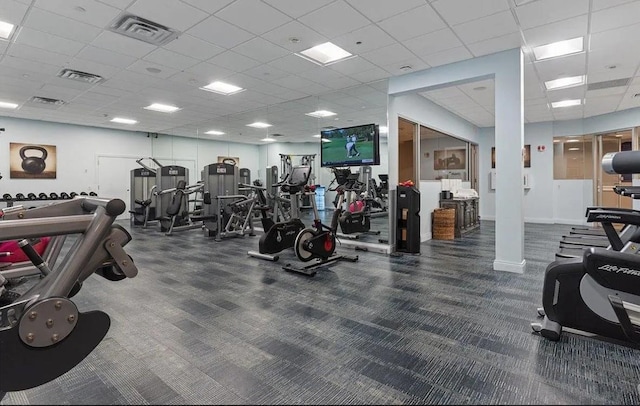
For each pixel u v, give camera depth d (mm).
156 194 8172
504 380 1943
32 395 1819
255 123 8633
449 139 8180
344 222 6051
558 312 2379
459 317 2854
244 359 2195
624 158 2008
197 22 3623
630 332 2096
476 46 4168
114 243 1378
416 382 1936
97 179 9914
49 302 1247
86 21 3600
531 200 9344
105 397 1810
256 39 4039
